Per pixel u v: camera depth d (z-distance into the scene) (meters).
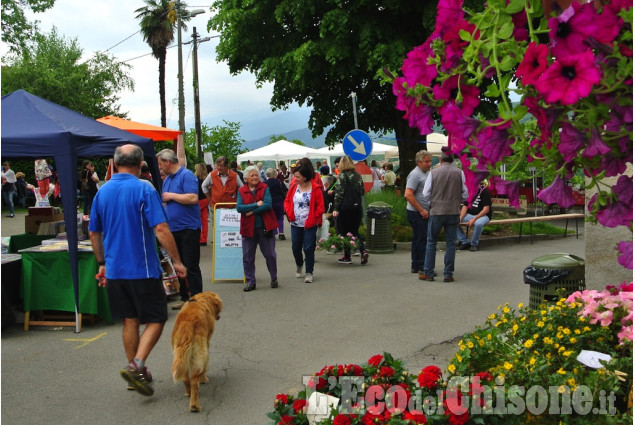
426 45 2.21
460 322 7.64
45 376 6.02
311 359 6.31
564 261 6.07
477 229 14.41
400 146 22.25
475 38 2.06
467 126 2.04
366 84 21.39
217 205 10.99
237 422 4.84
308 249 10.54
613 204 2.06
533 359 3.71
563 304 4.47
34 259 7.77
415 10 18.89
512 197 2.07
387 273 11.31
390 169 26.44
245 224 9.84
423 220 11.08
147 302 5.52
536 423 3.40
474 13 2.10
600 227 5.76
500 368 3.73
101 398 5.42
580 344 4.05
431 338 6.95
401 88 2.25
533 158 1.99
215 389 5.55
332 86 21.95
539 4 1.98
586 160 2.00
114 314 5.63
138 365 5.32
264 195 9.93
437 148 25.86
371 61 18.64
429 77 2.15
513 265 12.16
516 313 7.68
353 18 18.83
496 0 2.00
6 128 7.63
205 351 5.13
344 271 11.64
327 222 14.63
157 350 6.78
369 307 8.55
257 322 7.88
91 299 7.69
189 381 5.35
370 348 6.63
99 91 54.56
